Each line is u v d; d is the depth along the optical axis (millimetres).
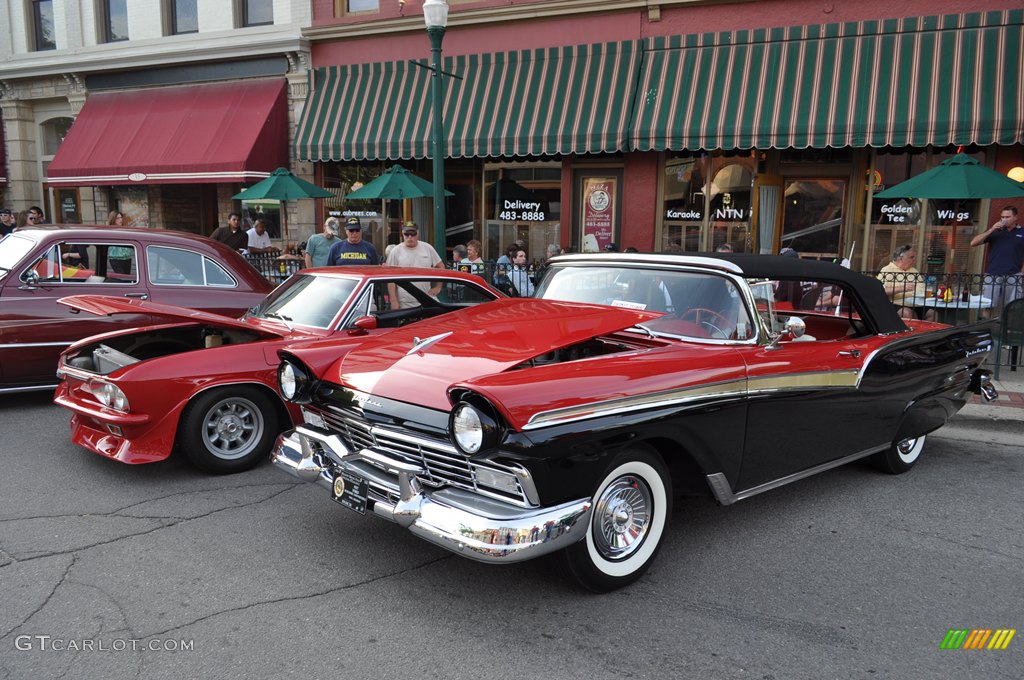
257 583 3609
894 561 4004
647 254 4609
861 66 10352
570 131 11703
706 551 4094
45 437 5992
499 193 13625
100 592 3486
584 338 3719
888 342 4879
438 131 9266
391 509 3367
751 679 2910
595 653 3064
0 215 12617
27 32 17094
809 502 4871
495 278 10477
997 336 8000
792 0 10883
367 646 3086
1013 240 9016
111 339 5305
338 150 13453
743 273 4164
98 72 16188
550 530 3111
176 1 15633
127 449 4773
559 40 12383
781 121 10469
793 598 3572
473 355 3631
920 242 10883
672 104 11234
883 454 5344
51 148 18078
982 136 9516
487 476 3221
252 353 5105
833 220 11539
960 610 3490
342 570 3766
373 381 3668
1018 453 6039
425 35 13305
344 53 13969
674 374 3619
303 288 6059
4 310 6512
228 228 12320
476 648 3088
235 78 14805
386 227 14375
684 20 11570
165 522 4320
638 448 3557
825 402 4406
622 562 3602
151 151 14609
